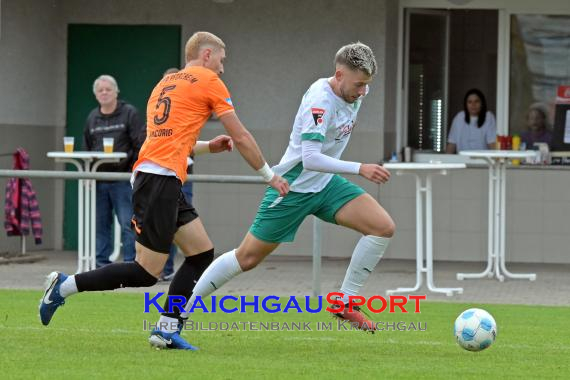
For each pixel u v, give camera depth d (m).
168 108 19.16
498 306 27.89
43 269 34.78
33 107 38.81
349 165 19.55
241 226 38.62
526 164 37.66
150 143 19.22
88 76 39.59
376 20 37.59
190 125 19.11
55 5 39.53
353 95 19.92
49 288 19.66
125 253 32.59
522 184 37.28
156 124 19.20
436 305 27.97
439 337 22.44
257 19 38.44
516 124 38.84
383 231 20.47
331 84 20.02
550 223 37.25
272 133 38.53
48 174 27.11
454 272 35.12
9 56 37.75
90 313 25.12
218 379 17.00
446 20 38.84
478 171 37.38
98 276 19.50
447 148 39.00
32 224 36.84
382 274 34.47
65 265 35.88
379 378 17.36
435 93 39.00
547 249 37.28
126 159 32.66
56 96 39.81
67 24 39.59
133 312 25.36
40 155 39.22
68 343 20.59
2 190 37.78
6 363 18.27
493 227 34.34
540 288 31.72
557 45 38.59
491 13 38.72
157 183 19.02
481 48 38.78
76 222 40.00
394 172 37.44
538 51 38.72
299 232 38.56
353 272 20.70
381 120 37.56
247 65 38.56
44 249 39.75
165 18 39.00
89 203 33.00
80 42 39.59
